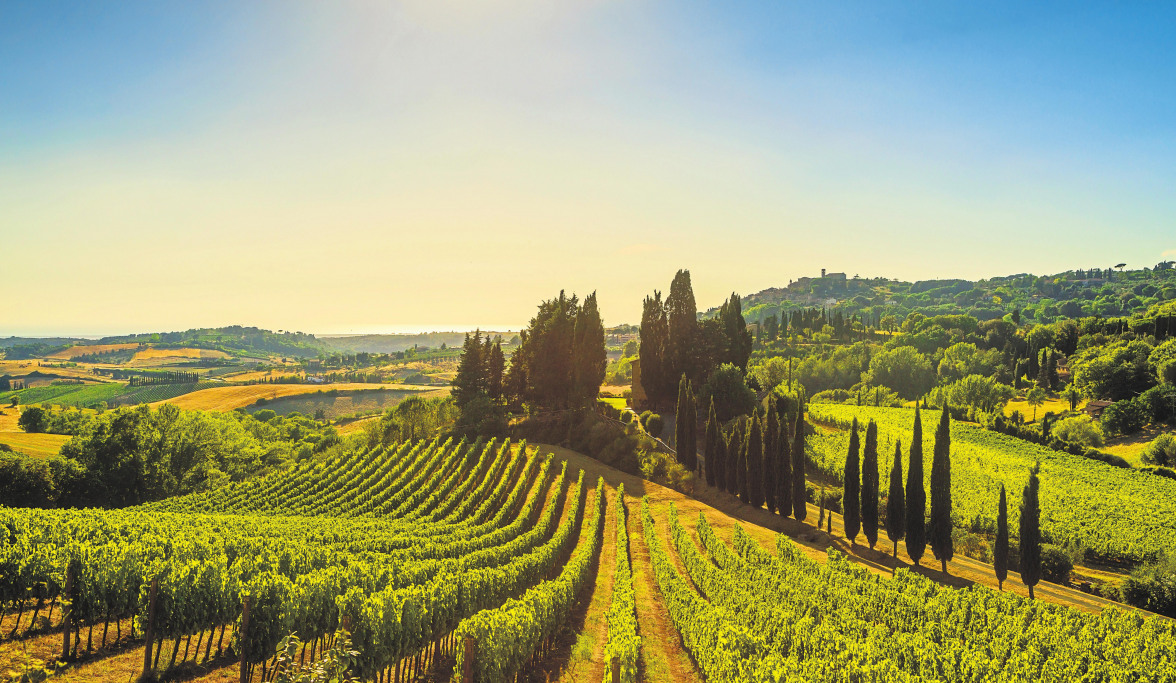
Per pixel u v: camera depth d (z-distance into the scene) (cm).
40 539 2811
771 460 5922
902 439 9125
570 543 4928
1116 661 2567
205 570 2117
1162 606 4122
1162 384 10338
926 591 3475
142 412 7631
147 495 7350
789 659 2266
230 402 18562
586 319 9094
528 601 2683
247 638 1964
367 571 2677
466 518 5772
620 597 3222
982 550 5038
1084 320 17788
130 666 1955
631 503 6272
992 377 13638
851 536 5050
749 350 10150
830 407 12381
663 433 8400
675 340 9506
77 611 2000
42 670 1119
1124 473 7688
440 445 8394
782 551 4572
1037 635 2719
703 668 2556
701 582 3800
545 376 9369
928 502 6406
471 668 2069
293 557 2894
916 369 14900
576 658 2728
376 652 2080
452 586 2623
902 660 2422
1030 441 9362
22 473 6438
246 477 9025
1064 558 4659
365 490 6656
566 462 7194
